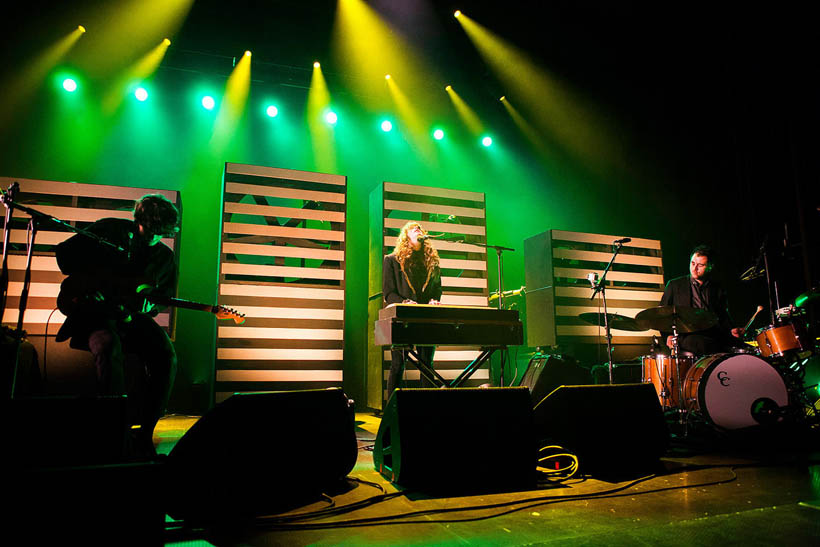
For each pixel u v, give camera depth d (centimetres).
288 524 217
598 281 500
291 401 255
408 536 204
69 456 196
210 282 674
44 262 525
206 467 221
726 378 406
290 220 638
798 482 288
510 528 213
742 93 798
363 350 729
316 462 255
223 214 607
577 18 742
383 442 302
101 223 322
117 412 206
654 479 295
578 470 304
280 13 689
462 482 267
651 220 870
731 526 212
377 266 671
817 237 711
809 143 718
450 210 696
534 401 546
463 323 336
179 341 649
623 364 636
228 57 700
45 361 438
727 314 489
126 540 171
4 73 616
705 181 841
